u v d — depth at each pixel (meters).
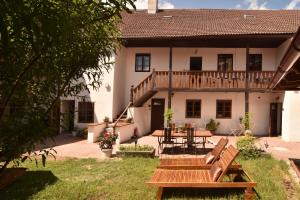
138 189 6.94
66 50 2.06
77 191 6.68
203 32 18.28
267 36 17.17
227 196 6.36
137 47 20.73
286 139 16.91
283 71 6.42
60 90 2.24
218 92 19.92
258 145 14.23
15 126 1.84
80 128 18.81
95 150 13.05
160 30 19.39
